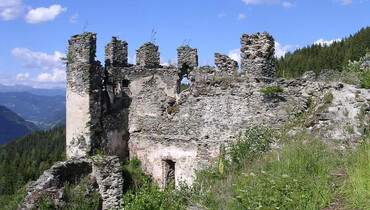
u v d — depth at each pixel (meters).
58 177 14.25
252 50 14.84
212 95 15.12
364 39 49.25
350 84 13.59
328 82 13.80
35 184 13.81
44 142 79.94
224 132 14.74
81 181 15.02
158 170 17.61
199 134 15.45
